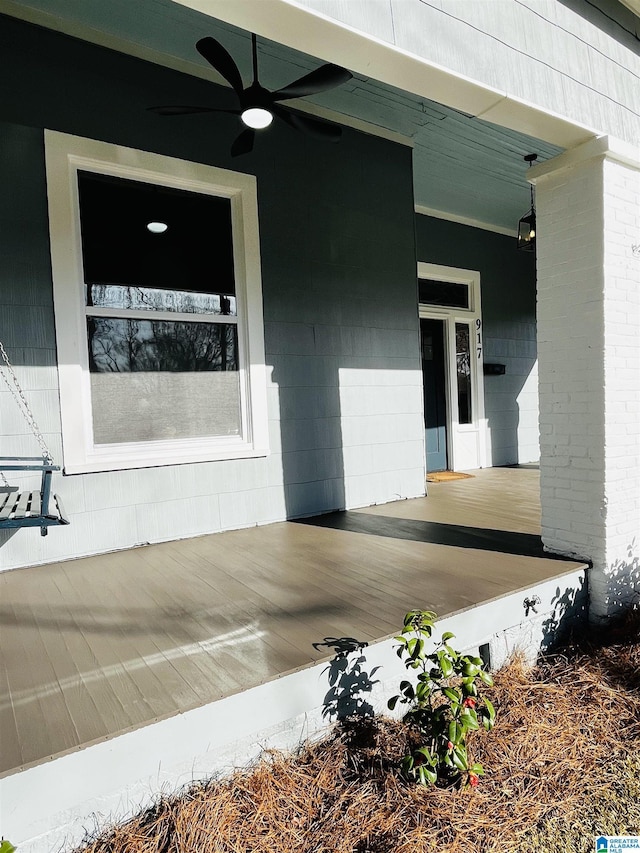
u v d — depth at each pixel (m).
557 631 2.88
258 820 1.70
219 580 2.85
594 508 3.03
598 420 3.00
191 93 3.69
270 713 1.87
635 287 3.14
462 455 6.87
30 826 1.48
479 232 7.00
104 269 3.45
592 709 2.41
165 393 3.69
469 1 2.33
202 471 3.80
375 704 2.15
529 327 7.70
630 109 3.14
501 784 1.96
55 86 3.20
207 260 3.85
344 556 3.24
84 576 2.97
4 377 3.09
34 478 3.19
